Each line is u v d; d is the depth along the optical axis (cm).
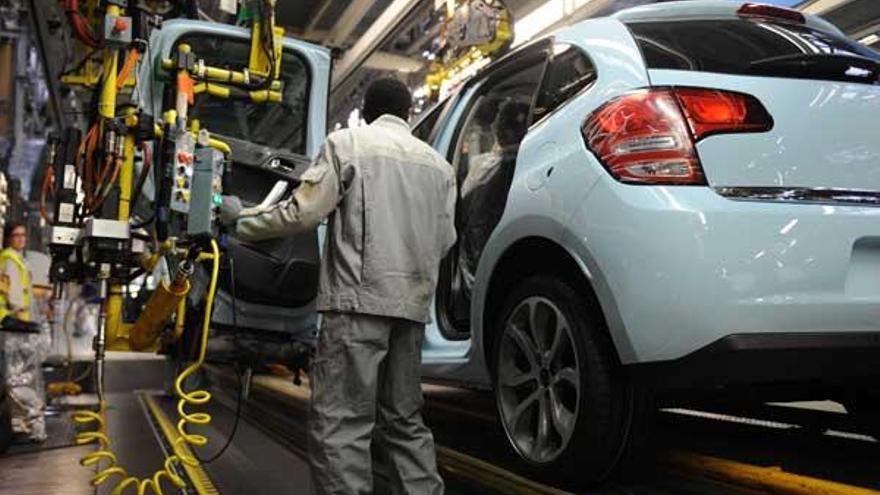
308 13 1170
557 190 205
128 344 246
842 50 231
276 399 481
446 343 282
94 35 243
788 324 170
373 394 189
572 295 204
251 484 255
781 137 184
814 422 281
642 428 199
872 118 194
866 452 250
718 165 180
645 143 186
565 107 224
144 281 300
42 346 395
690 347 171
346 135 197
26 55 1085
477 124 327
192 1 389
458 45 752
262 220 197
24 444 363
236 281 300
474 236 289
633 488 214
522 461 221
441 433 328
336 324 188
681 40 213
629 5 703
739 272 170
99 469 297
